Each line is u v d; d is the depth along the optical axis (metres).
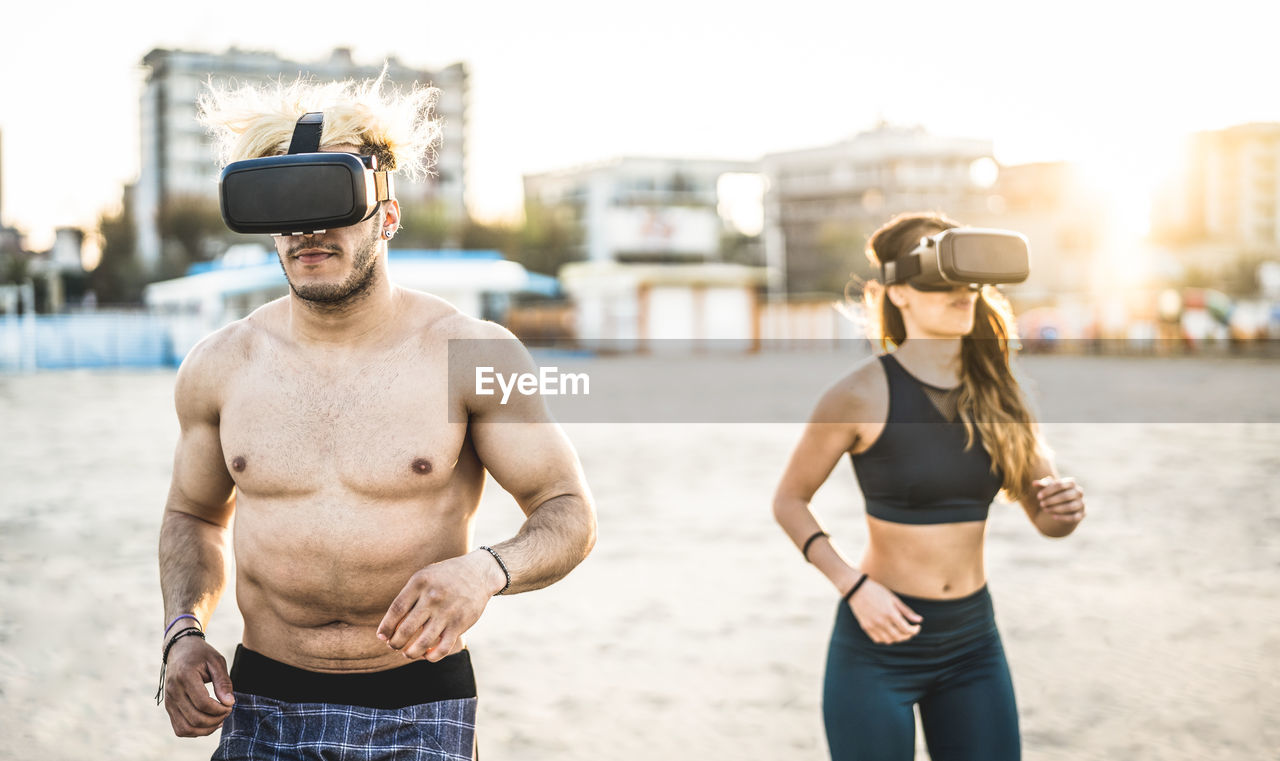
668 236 63.38
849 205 97.94
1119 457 12.44
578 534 1.94
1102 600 6.07
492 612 6.00
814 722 4.31
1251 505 9.19
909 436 2.68
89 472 11.55
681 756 3.97
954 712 2.66
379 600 1.96
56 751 4.03
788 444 14.14
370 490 1.94
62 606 6.07
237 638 5.46
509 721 4.34
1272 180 98.88
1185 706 4.38
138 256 66.94
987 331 2.79
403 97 2.05
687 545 7.71
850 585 2.63
